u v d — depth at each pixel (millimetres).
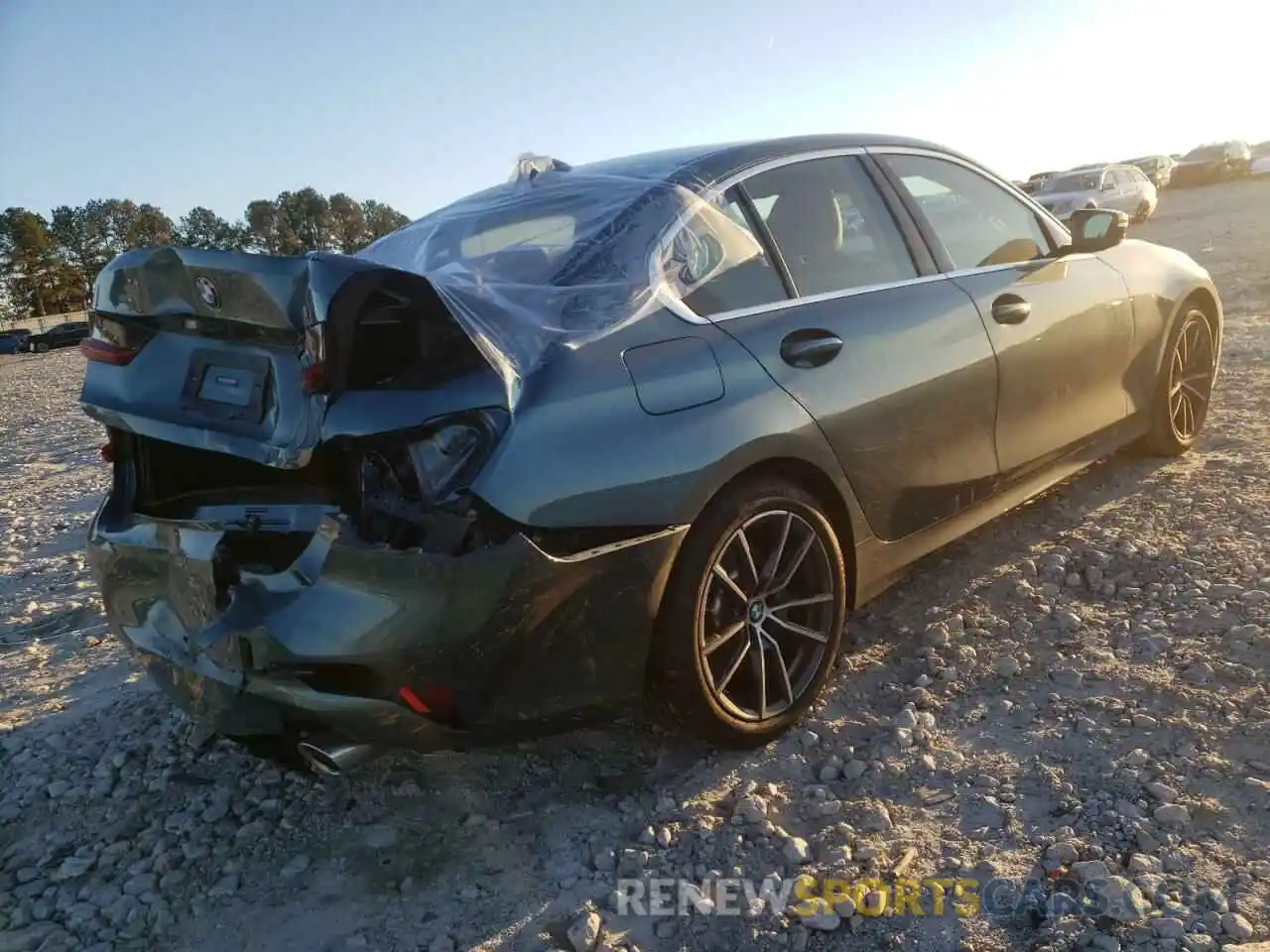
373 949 2162
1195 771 2404
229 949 2219
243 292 2172
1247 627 3004
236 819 2701
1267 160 39594
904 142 3533
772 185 3041
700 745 2807
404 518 2115
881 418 2934
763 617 2705
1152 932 1932
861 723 2818
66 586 4859
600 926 2148
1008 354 3414
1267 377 6047
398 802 2693
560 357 2336
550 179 3240
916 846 2295
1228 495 4051
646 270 2635
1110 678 2875
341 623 2135
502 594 2146
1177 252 4730
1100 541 3783
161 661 2545
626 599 2361
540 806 2617
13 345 48375
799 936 2066
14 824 2785
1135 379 4227
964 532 3424
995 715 2783
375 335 2158
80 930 2320
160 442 2580
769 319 2775
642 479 2330
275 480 2324
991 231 3711
